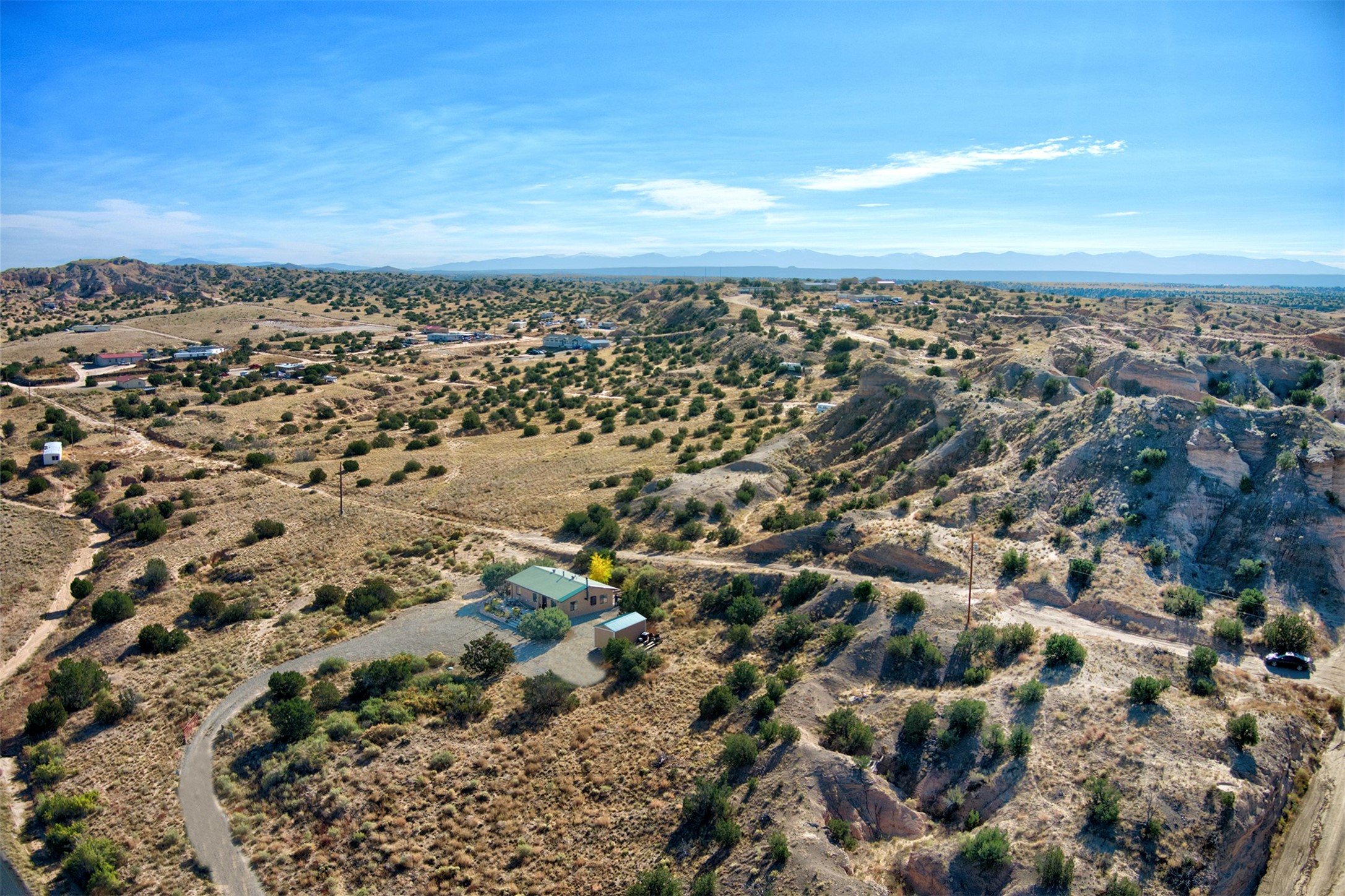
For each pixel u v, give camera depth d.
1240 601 57.16
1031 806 40.56
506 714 57.69
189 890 43.44
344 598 79.06
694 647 64.81
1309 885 37.97
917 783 44.97
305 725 55.59
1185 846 37.44
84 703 62.22
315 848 46.41
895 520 74.31
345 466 121.62
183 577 85.25
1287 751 43.22
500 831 47.12
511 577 79.62
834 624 61.31
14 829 48.94
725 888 40.34
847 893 37.78
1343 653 52.78
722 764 49.16
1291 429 66.38
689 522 88.81
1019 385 97.88
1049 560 63.44
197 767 54.12
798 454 106.75
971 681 51.91
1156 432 70.75
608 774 50.66
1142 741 43.00
